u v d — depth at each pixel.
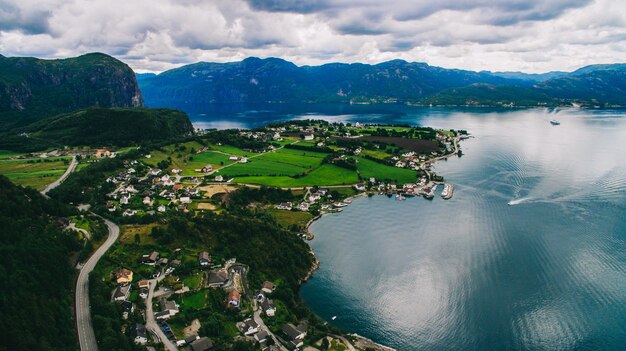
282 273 164.12
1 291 114.06
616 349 122.62
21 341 104.38
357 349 124.69
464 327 134.50
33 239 143.50
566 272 163.88
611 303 143.12
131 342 115.19
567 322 134.75
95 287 133.38
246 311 136.62
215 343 120.06
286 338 125.88
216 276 149.38
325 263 178.25
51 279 129.50
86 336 115.44
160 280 146.62
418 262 176.38
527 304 144.62
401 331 134.00
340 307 147.12
